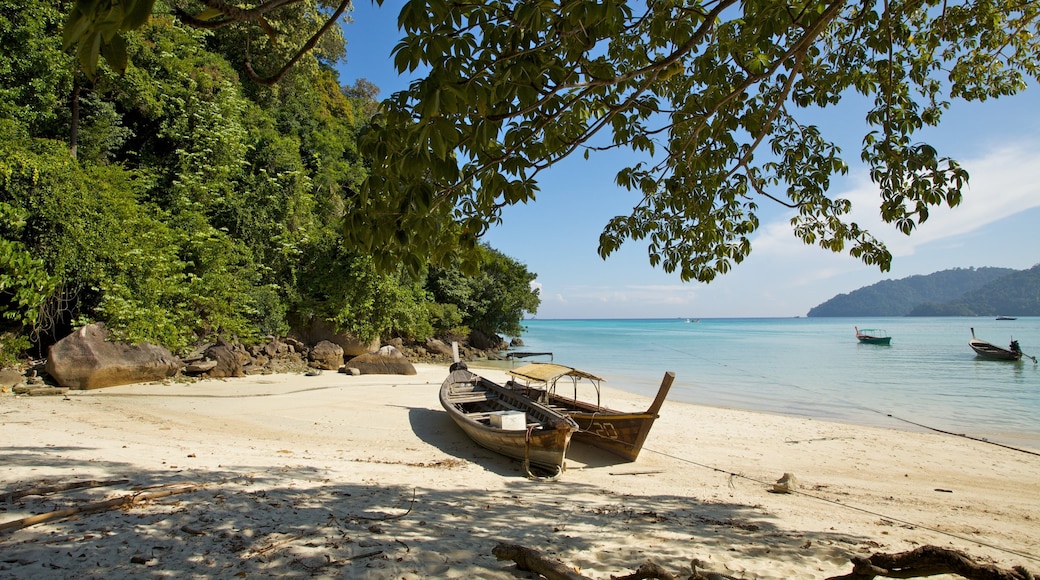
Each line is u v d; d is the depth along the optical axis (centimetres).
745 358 3597
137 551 392
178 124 2177
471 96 236
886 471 1003
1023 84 643
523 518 584
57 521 445
